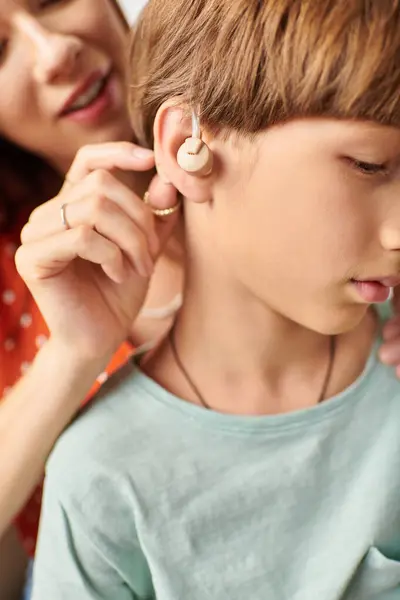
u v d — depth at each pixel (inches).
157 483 24.8
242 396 26.0
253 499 25.0
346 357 26.7
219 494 24.9
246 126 20.1
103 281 27.9
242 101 19.9
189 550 24.8
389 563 25.0
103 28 39.0
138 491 24.6
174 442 25.2
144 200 26.5
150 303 36.9
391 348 26.3
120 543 25.3
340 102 18.1
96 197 25.4
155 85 23.3
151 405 25.7
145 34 24.2
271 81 19.0
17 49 37.0
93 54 38.1
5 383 41.1
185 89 21.7
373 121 18.2
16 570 40.5
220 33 20.3
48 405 27.6
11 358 41.6
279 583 25.1
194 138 21.0
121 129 40.3
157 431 25.3
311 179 19.7
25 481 28.3
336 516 25.3
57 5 38.0
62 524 25.3
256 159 20.4
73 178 27.3
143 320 37.1
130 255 25.5
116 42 39.9
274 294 22.6
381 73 17.6
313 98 18.4
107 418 25.8
